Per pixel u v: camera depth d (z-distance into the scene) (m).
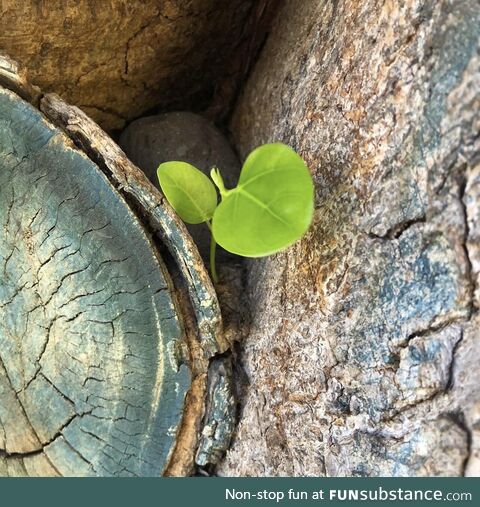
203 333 0.19
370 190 0.15
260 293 0.19
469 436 0.14
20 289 0.19
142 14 0.20
